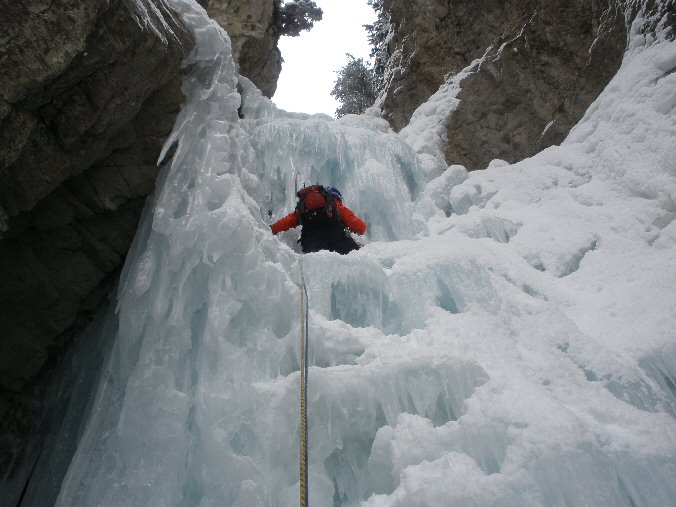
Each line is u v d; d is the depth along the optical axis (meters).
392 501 1.83
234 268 2.69
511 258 3.52
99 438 2.37
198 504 2.09
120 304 2.71
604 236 3.48
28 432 2.95
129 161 2.94
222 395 2.28
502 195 4.59
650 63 4.25
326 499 2.04
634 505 1.93
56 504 2.24
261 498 1.99
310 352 2.47
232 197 2.96
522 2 7.08
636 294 2.91
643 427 2.13
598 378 2.49
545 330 2.77
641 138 3.85
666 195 3.39
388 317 3.00
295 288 2.73
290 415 2.19
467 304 2.87
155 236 2.84
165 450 2.17
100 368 2.84
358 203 4.60
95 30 2.13
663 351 2.48
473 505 1.79
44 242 2.70
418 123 7.12
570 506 1.84
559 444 1.95
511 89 6.62
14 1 1.78
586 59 6.07
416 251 3.29
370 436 2.25
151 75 2.69
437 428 2.08
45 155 2.20
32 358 2.82
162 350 2.47
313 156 4.77
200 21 3.30
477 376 2.31
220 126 3.35
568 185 4.26
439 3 8.15
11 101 1.88
